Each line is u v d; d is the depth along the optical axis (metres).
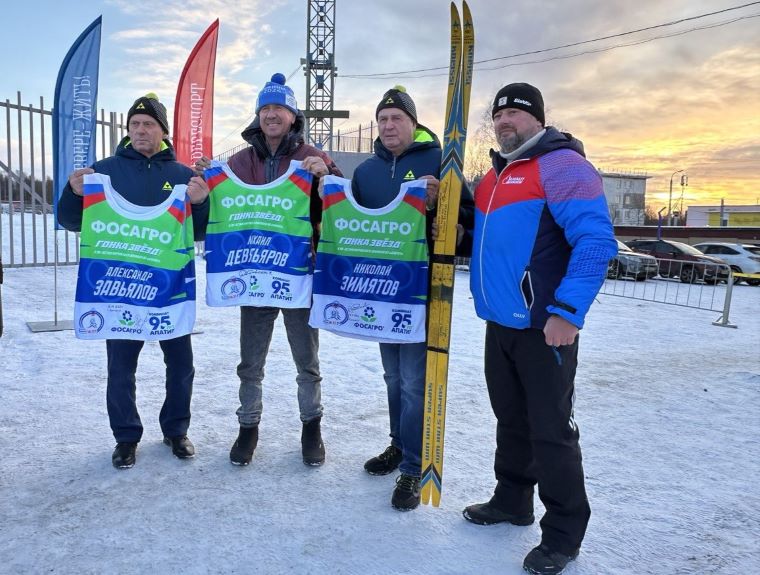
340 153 21.89
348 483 3.02
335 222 2.95
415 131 3.06
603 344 7.30
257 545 2.40
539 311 2.26
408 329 2.80
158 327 3.03
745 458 3.51
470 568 2.30
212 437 3.57
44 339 5.91
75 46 5.98
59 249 13.27
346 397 4.54
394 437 3.21
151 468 3.10
